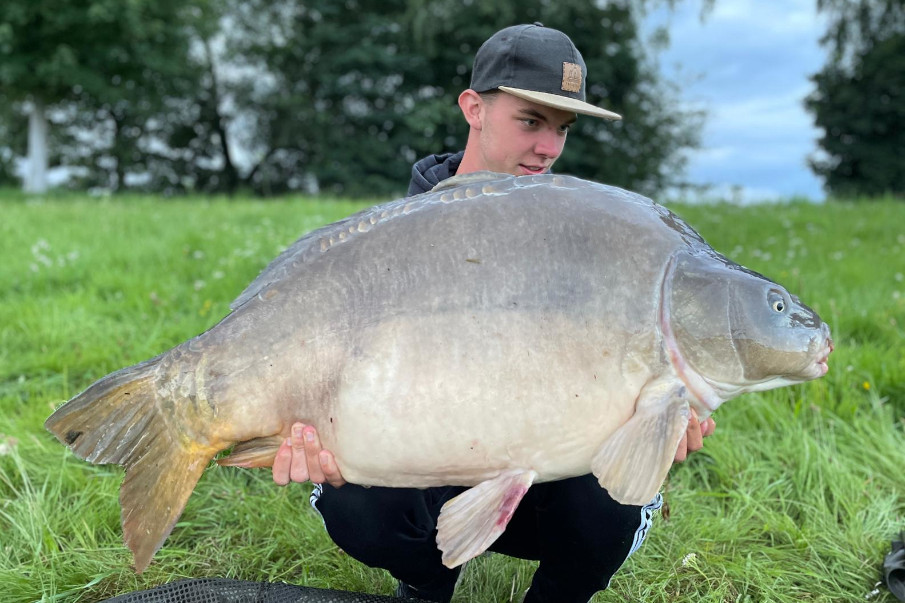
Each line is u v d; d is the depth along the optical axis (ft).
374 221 5.82
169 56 68.95
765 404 11.25
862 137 82.28
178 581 6.91
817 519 9.10
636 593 7.88
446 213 5.70
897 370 12.10
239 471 10.05
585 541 6.54
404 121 79.92
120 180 89.35
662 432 5.29
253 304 5.71
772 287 5.65
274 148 89.61
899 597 7.88
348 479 5.84
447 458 5.57
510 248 5.55
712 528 8.85
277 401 5.66
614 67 75.41
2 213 29.50
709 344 5.48
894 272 19.13
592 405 5.45
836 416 11.06
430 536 7.00
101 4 59.98
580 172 82.23
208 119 90.74
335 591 6.89
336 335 5.59
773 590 7.89
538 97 7.18
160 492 5.73
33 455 10.02
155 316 15.69
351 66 79.41
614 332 5.44
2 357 13.21
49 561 8.02
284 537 8.62
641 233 5.60
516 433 5.48
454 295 5.51
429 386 5.47
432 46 76.59
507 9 73.92
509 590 7.95
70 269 19.02
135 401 5.75
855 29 70.79
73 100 70.49
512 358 5.44
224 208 34.78
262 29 84.28
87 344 13.67
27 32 61.62
